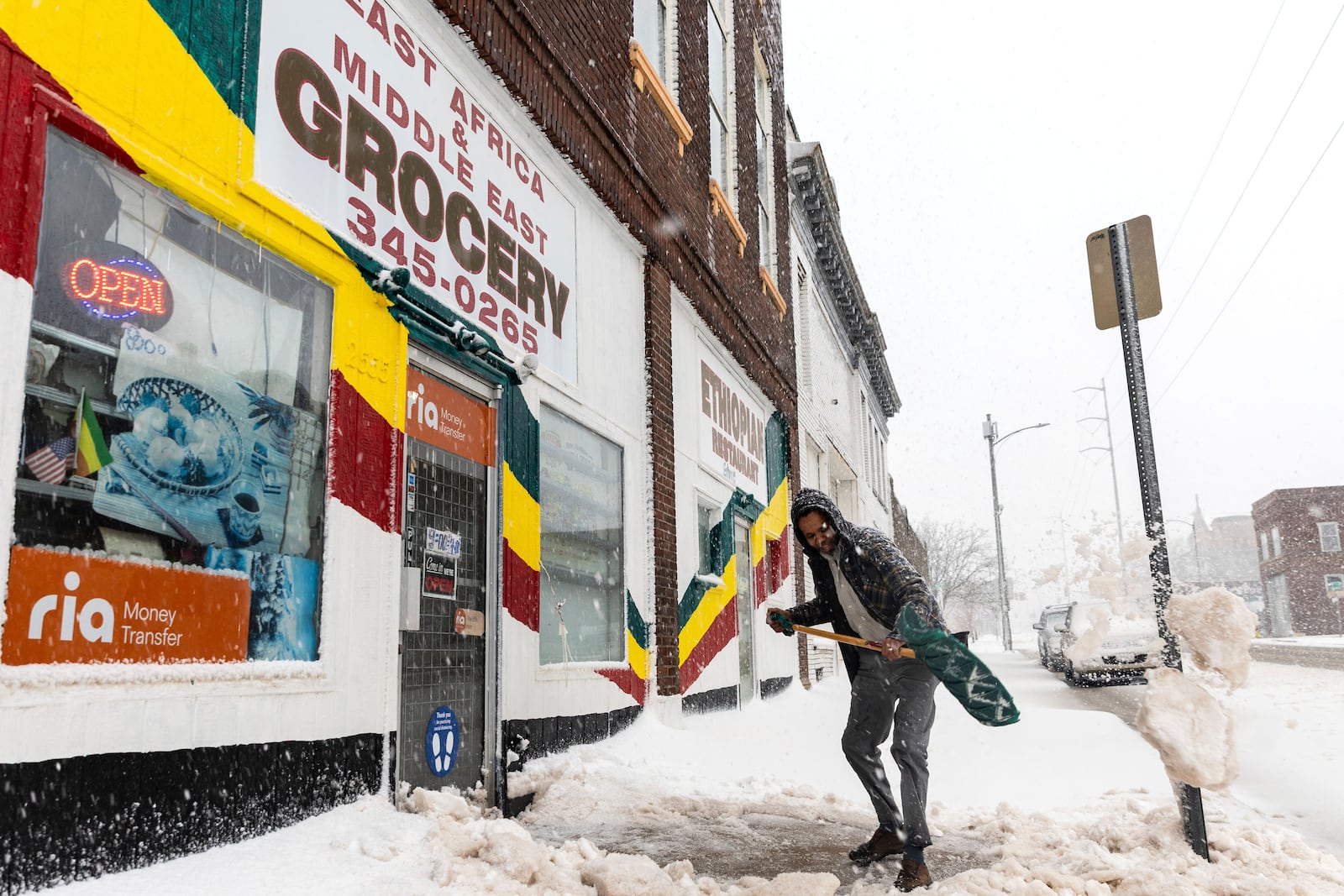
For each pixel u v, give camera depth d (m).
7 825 2.63
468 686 5.23
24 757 2.69
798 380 16.09
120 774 2.99
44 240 2.96
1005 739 8.38
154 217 3.41
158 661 3.21
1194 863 3.81
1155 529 4.10
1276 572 57.31
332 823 3.79
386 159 4.86
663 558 8.37
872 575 4.22
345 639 4.14
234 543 3.63
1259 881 3.56
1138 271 4.51
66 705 2.82
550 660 6.37
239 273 3.80
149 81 3.37
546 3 6.69
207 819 3.30
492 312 5.86
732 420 11.73
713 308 10.64
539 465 6.34
